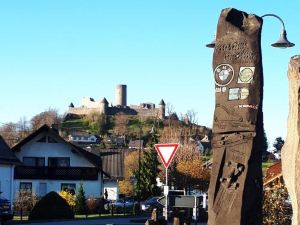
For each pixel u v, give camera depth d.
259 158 14.47
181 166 65.88
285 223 19.14
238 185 14.32
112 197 76.81
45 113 155.25
